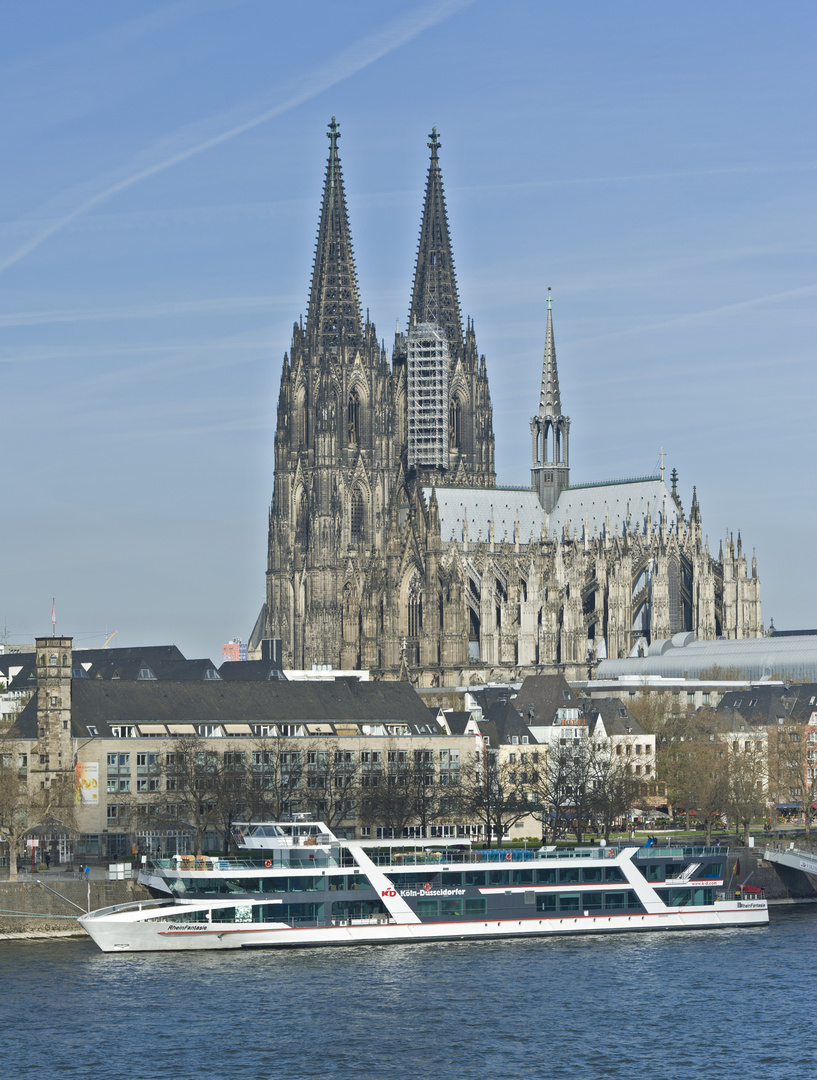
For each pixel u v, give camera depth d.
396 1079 179.62
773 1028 196.38
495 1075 181.38
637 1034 194.25
